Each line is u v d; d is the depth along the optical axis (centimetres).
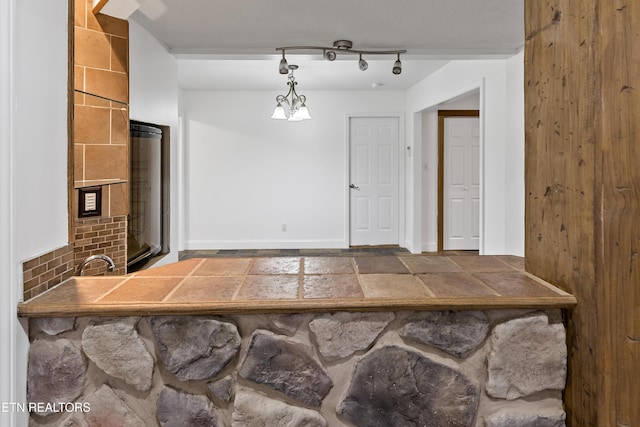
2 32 82
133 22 287
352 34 330
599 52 88
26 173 90
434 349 96
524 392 97
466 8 283
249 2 269
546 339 97
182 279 111
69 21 112
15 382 86
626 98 86
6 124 83
